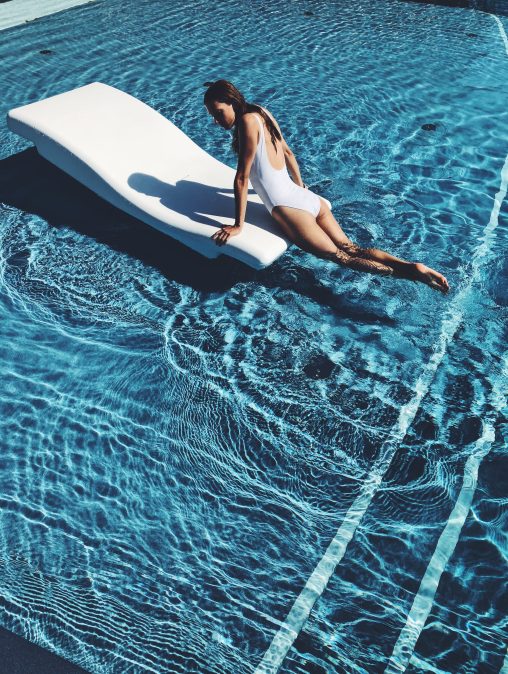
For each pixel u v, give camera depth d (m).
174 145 5.32
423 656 2.72
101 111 5.31
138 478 3.41
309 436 3.63
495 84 7.60
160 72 7.69
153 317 4.38
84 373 3.97
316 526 3.20
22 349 4.12
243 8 9.77
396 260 4.48
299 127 6.59
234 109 4.24
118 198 4.83
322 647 2.74
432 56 8.34
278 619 2.84
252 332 4.27
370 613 2.87
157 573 3.00
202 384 3.92
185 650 2.72
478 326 4.33
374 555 3.08
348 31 9.08
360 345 4.19
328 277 4.73
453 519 3.23
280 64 8.01
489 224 5.27
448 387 3.92
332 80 7.62
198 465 3.48
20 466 3.46
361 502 3.31
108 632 2.78
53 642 2.75
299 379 3.96
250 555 3.08
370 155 6.16
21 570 3.01
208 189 4.98
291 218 4.44
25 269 4.73
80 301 4.49
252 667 2.67
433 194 5.62
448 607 2.89
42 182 5.62
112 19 9.21
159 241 5.02
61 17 9.27
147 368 4.02
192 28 9.00
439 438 3.62
